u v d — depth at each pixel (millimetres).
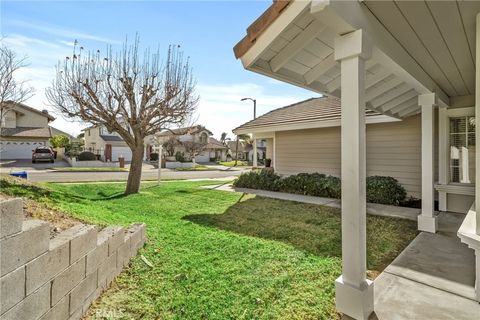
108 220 4027
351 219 2271
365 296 2203
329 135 9469
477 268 2467
